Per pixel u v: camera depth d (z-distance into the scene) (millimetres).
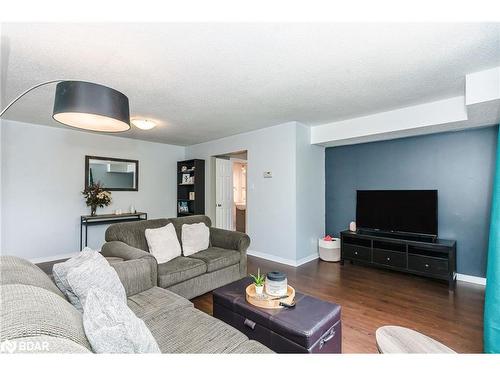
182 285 2480
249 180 4617
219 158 5750
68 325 849
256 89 2688
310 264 4023
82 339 852
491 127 3119
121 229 2662
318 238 4516
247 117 3717
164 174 5824
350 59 2072
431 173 3574
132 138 5242
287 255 4031
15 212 3871
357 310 2453
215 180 5637
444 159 3465
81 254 1741
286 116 3670
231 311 1776
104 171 4832
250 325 1624
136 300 1768
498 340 1622
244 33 1719
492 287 1673
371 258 3686
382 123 3482
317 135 4242
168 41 1812
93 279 1441
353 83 2531
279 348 1478
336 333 1600
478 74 2285
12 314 770
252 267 3852
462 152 3324
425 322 2223
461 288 3023
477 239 3207
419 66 2195
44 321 786
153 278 2158
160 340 1299
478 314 2369
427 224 3465
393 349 1050
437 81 2482
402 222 3686
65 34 1712
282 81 2488
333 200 4664
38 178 4078
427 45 1869
